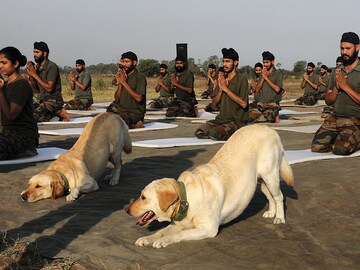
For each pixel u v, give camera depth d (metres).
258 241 4.76
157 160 8.59
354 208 5.89
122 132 7.15
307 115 17.44
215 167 4.98
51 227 5.18
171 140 10.51
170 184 4.63
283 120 15.25
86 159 6.61
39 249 4.53
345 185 6.71
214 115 17.05
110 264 4.21
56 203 6.09
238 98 10.24
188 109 16.27
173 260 4.32
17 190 6.58
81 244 4.67
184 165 8.20
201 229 4.74
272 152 5.30
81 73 18.55
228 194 4.95
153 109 19.92
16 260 4.30
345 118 9.13
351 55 8.89
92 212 5.69
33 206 5.96
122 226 5.21
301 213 5.67
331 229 5.14
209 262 4.27
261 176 5.29
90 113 17.23
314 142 9.23
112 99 26.47
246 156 5.16
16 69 8.23
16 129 8.42
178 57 16.31
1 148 8.09
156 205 4.61
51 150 9.27
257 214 5.62
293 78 59.94
